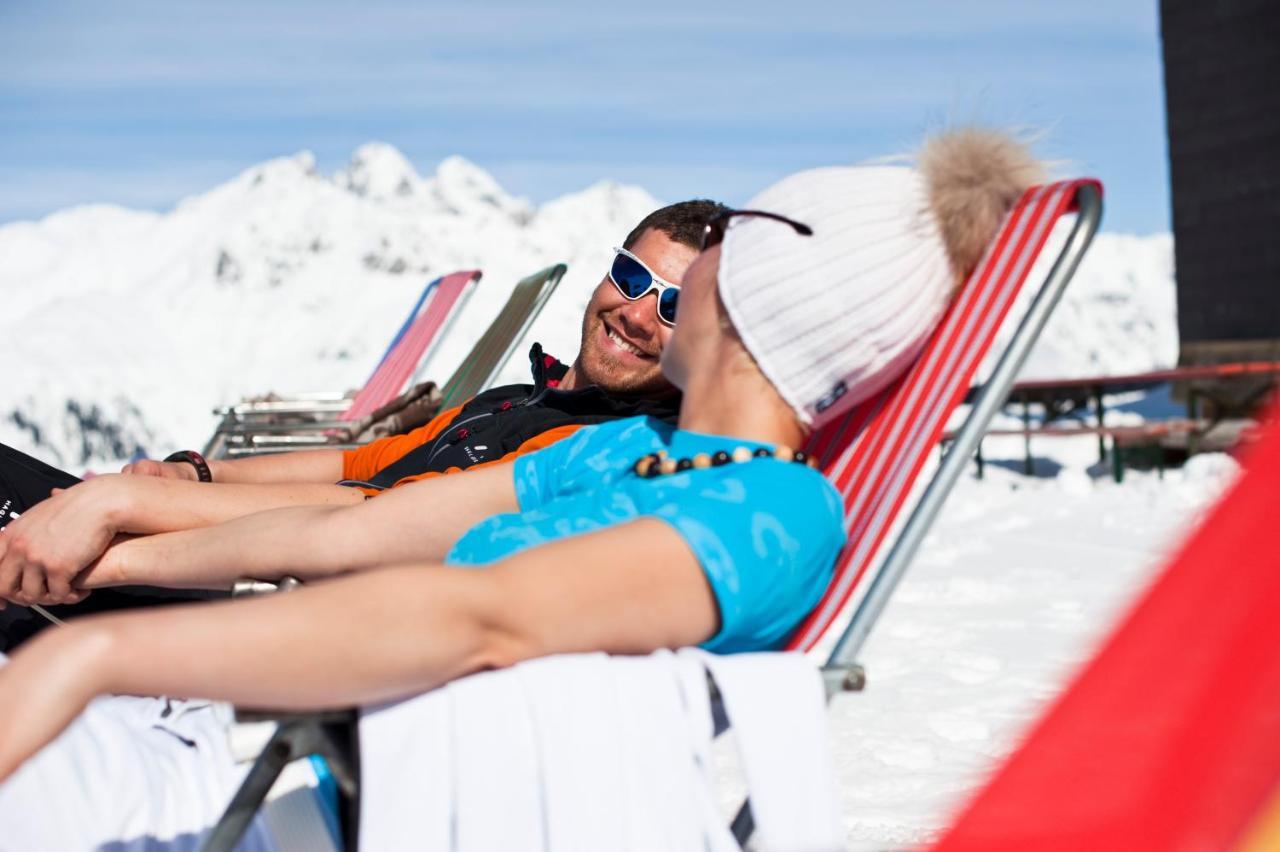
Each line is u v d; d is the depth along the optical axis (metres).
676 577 1.38
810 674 1.36
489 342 4.59
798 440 1.64
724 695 1.31
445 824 1.23
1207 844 0.77
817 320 1.57
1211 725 0.79
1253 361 11.02
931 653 3.96
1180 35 11.77
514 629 1.30
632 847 1.25
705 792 1.29
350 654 1.21
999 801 0.83
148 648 1.16
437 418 3.03
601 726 1.26
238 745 1.29
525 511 1.85
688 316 1.67
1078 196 1.63
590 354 2.77
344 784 1.28
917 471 1.57
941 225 1.63
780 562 1.43
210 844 1.24
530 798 1.25
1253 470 0.82
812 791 1.31
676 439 1.67
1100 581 5.11
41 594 1.95
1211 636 0.80
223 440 5.07
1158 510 6.88
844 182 1.61
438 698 1.26
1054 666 3.75
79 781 1.43
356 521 1.85
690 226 2.71
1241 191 11.17
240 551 1.87
